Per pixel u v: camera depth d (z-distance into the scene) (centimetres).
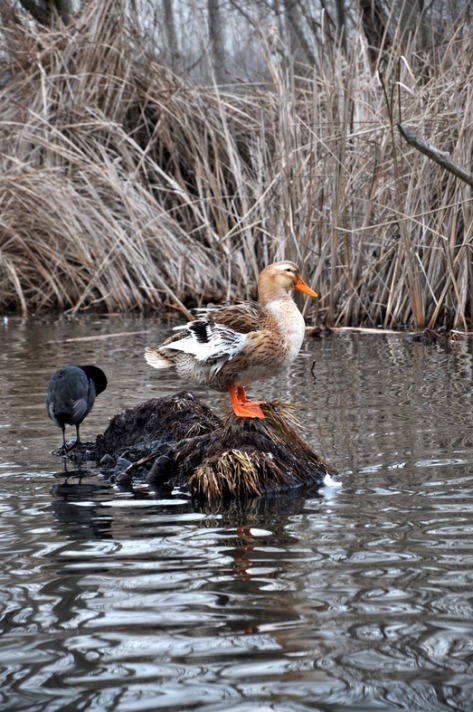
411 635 509
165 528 720
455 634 508
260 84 2244
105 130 2280
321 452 931
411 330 1758
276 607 549
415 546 645
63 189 2134
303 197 1875
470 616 529
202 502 805
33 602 567
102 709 445
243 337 894
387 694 452
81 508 784
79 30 2380
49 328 1881
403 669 474
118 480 881
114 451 985
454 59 1823
